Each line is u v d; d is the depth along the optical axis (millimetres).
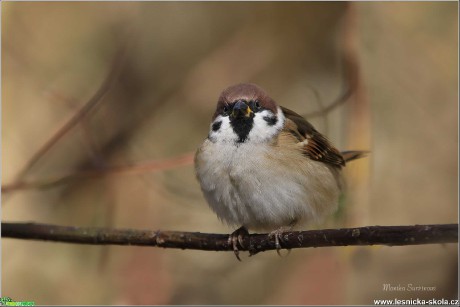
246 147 7688
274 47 12234
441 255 10555
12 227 7422
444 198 10805
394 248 10664
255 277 10961
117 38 12219
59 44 12062
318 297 10266
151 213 11375
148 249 10938
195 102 12273
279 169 7676
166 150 11969
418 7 11375
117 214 11320
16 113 11477
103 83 11258
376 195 10875
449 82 11250
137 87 12188
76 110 10438
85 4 12336
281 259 10906
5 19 11734
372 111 10945
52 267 10727
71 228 7336
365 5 11352
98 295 10570
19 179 8828
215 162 7781
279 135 7887
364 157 9367
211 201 7977
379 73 11312
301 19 12125
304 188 7852
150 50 12445
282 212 7695
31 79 11734
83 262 10836
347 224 8852
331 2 11984
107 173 9109
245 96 7887
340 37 10867
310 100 11680
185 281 10906
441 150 11109
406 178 11008
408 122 11305
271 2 12305
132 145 11852
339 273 10375
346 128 10078
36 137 11336
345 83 10047
